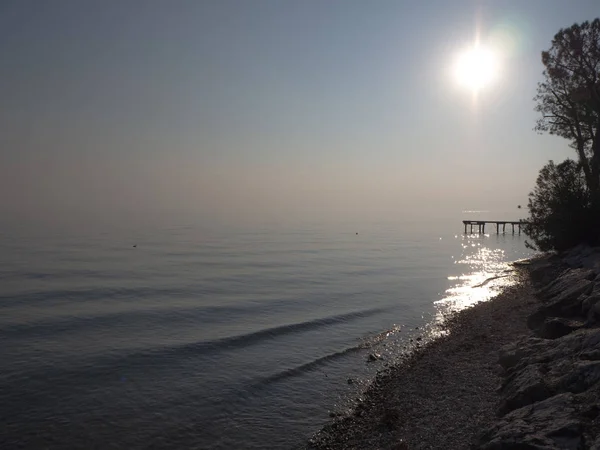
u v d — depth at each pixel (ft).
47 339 70.54
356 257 196.44
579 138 111.34
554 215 103.55
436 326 70.69
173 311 90.38
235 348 63.57
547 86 114.32
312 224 518.37
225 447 36.19
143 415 42.42
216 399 45.68
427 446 30.32
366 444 33.99
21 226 435.53
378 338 66.03
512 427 23.02
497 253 206.39
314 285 121.60
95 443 37.32
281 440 36.88
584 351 30.73
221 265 169.27
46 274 145.69
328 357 57.88
